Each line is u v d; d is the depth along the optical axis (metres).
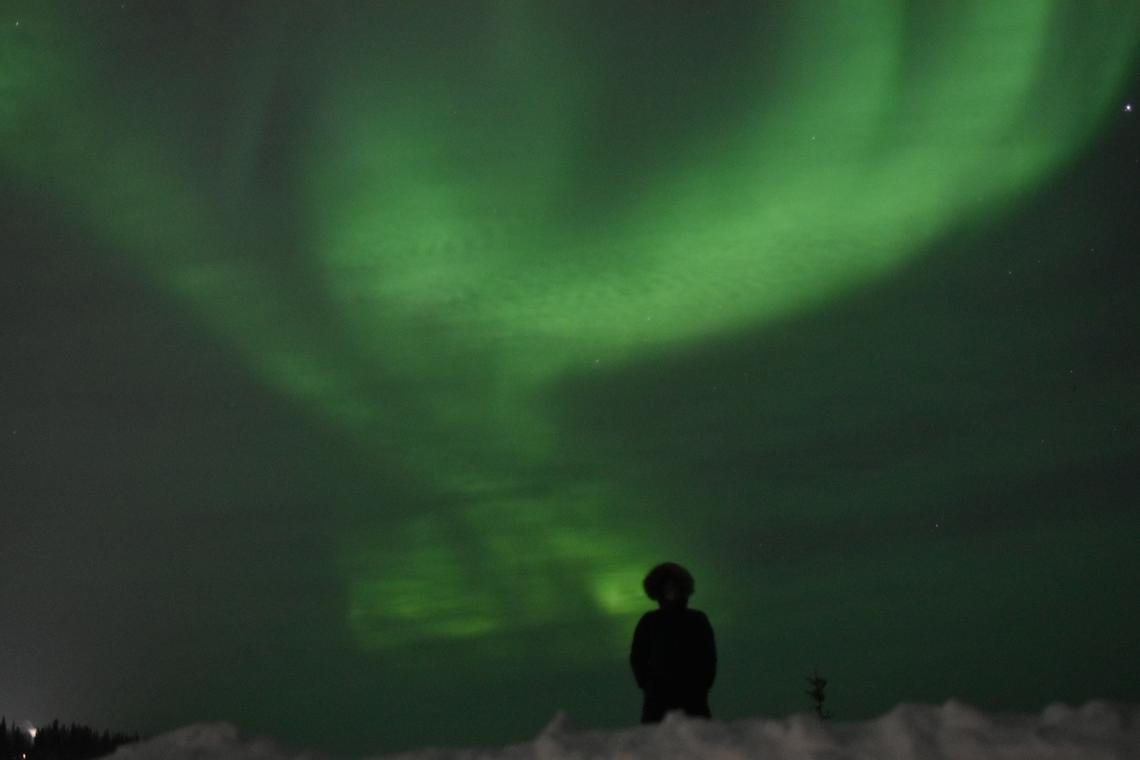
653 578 5.09
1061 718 2.60
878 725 2.72
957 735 2.59
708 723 2.91
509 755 3.07
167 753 3.38
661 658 4.86
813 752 2.63
